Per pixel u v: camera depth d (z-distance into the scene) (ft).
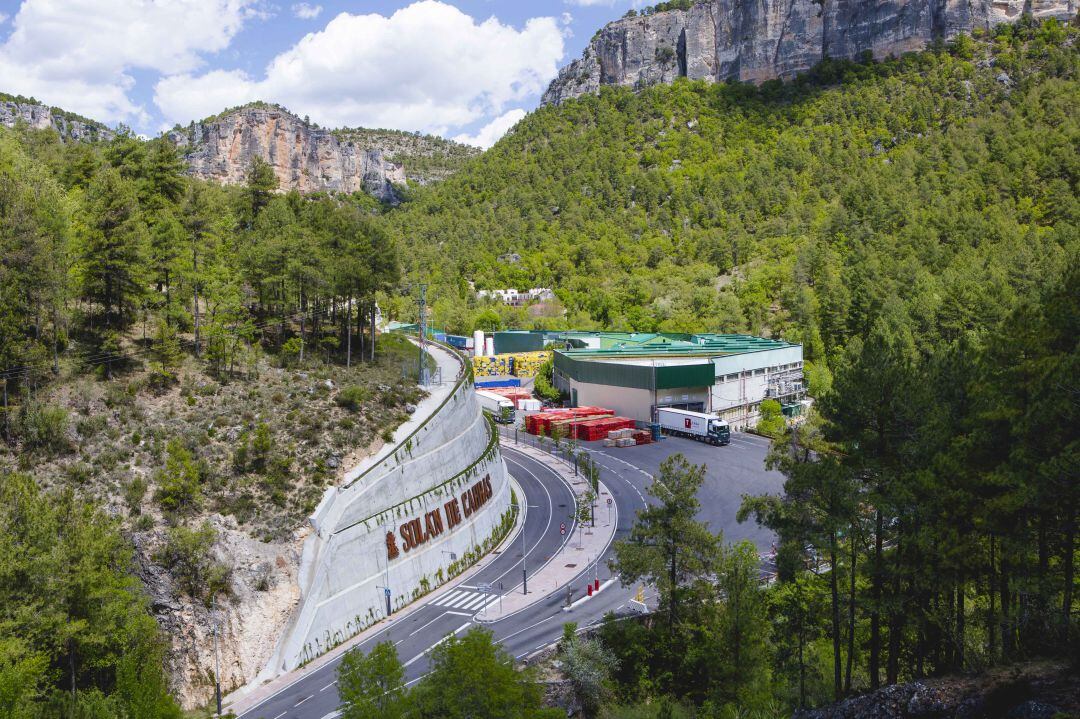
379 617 207.00
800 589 164.76
